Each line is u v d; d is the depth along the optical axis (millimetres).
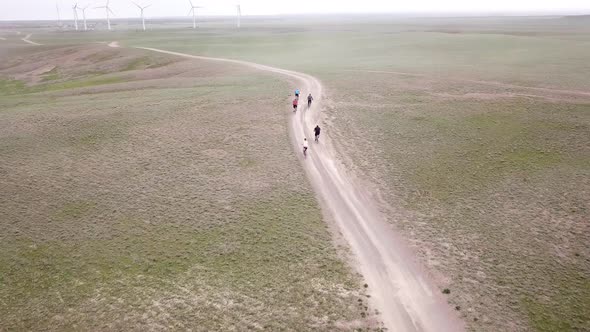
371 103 64625
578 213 35844
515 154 46406
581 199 37656
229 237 33688
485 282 28531
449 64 97938
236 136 52719
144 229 34969
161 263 30844
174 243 33125
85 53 145125
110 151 48781
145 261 31062
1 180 42094
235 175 43531
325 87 74688
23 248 32781
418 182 41906
